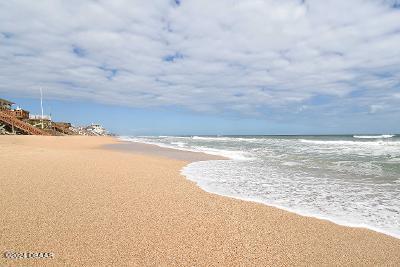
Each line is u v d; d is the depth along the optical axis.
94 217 6.12
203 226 6.03
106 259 4.33
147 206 7.18
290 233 5.92
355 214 7.36
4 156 16.06
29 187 8.41
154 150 28.72
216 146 38.06
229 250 4.95
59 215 6.10
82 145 33.31
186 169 14.88
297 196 9.20
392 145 33.94
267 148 32.34
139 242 5.02
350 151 25.72
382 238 5.82
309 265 4.57
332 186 10.70
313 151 26.50
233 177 12.54
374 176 12.74
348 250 5.21
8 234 5.01
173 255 4.62
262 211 7.35
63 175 10.56
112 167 13.34
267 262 4.59
